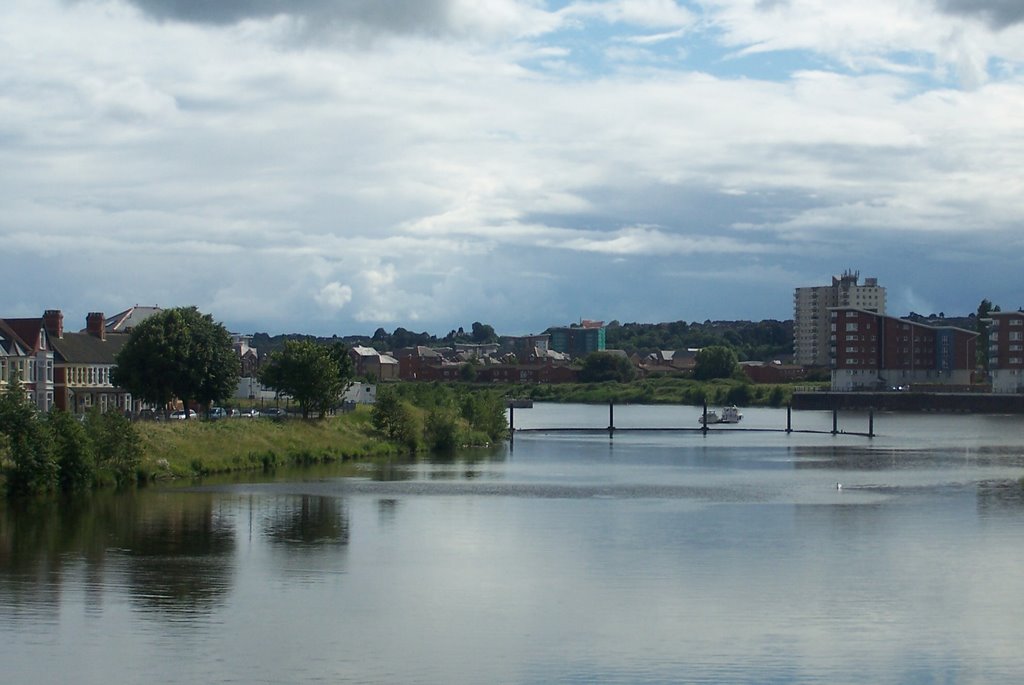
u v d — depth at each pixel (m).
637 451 178.00
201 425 141.12
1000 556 77.75
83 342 174.12
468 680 51.72
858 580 70.31
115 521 91.75
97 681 51.31
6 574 71.44
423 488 117.31
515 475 133.00
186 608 63.28
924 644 57.03
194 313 153.38
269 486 117.56
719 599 65.50
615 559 76.81
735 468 146.12
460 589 67.94
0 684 50.94
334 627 59.69
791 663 54.12
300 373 163.25
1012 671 53.12
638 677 52.19
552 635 58.41
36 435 104.25
